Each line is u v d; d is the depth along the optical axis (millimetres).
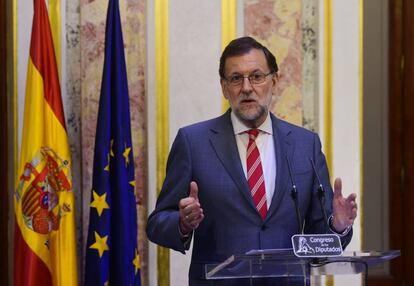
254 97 8047
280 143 8242
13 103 10508
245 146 8312
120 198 9664
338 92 10742
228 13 10688
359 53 10773
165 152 10539
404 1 11891
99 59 10438
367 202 11922
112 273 9672
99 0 10484
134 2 10602
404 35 11898
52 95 9742
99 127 9703
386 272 11922
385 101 11945
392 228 11898
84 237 10305
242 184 8016
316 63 10758
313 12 10812
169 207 8250
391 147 11953
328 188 8258
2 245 10852
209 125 8445
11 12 10609
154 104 10539
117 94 9773
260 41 10703
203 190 8086
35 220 9531
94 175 9656
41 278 9555
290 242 7895
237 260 6562
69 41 10555
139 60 10578
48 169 9641
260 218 7902
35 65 9695
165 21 10617
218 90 10641
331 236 6652
